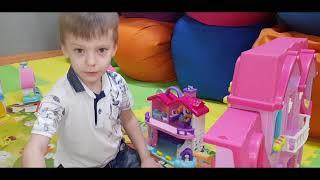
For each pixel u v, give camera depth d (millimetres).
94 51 832
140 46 1686
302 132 907
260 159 741
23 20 2291
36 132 847
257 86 763
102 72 871
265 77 756
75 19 802
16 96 1564
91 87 899
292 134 886
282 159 866
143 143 1023
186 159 988
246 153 707
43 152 835
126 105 1006
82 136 906
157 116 1120
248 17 1399
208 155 1001
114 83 955
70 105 880
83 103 888
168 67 1739
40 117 859
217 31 1450
